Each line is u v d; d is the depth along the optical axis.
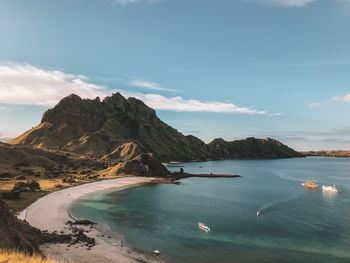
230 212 102.38
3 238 48.53
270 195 141.62
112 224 84.56
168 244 67.75
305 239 72.31
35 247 56.84
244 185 179.38
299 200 127.88
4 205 55.97
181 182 190.38
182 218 93.06
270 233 77.19
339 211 104.88
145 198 130.38
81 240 66.94
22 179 158.62
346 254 62.47
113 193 141.62
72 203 112.56
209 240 70.94
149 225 84.06
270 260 59.12
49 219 85.81
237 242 69.69
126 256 59.31
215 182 193.00
